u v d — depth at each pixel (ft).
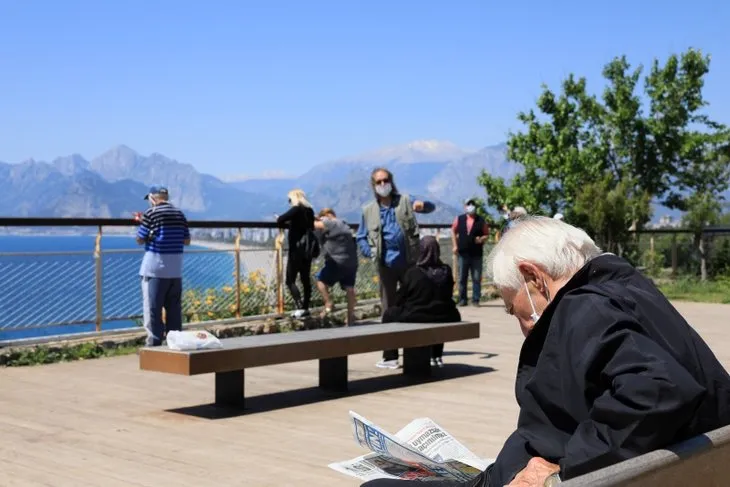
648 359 6.79
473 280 53.72
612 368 6.93
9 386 26.27
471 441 19.29
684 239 76.74
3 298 31.17
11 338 31.58
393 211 31.58
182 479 16.07
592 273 7.93
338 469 9.75
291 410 22.76
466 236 53.16
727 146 94.89
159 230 31.83
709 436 6.99
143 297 32.30
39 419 21.43
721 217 87.30
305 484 15.81
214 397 24.57
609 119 94.94
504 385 26.61
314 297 45.21
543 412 7.70
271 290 42.04
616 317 7.19
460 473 9.54
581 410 7.29
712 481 6.97
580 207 77.00
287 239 42.16
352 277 41.39
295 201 40.78
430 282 28.68
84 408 22.88
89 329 34.04
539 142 94.63
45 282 32.42
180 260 32.45
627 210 76.38
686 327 7.64
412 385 26.73
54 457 17.66
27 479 16.02
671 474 6.46
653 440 6.63
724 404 7.51
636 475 6.09
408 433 11.05
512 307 8.69
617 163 97.09
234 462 17.31
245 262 40.83
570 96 96.07
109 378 27.84
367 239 31.76
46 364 30.83
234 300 40.47
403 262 31.50
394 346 26.23
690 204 81.76
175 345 21.34
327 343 24.13
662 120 94.79
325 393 25.38
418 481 9.04
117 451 18.19
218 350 21.25
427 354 28.30
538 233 8.52
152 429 20.33
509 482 7.72
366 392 25.54
